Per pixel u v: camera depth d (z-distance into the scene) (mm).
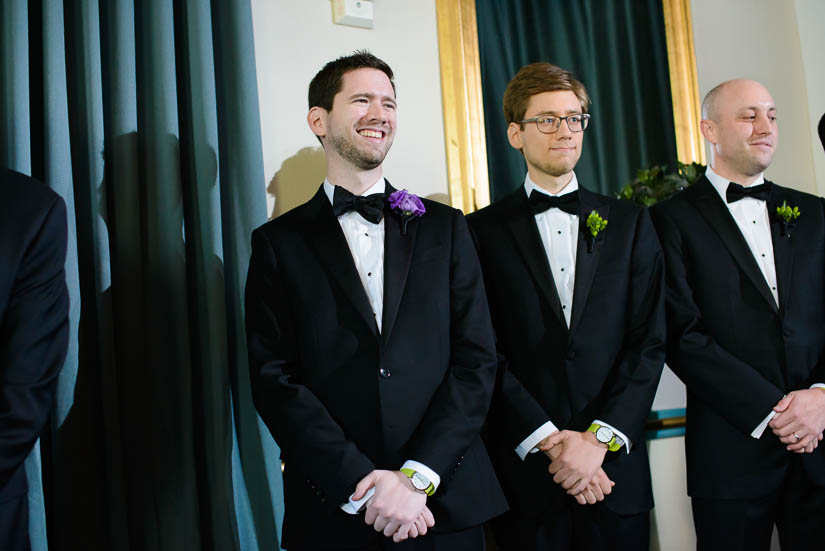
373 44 2496
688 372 1916
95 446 1888
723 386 1861
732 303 1962
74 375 1809
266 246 1777
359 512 1562
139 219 1956
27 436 1390
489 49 2695
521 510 1823
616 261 1913
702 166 2570
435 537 1599
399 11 2549
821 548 1893
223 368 1967
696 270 2014
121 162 1939
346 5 2410
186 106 2109
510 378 1862
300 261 1740
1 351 1440
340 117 1845
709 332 1974
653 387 1807
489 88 2676
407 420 1623
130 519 1886
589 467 1720
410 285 1727
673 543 2186
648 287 1924
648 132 2908
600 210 2008
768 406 1820
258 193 2084
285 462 1675
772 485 1850
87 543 1821
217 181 2027
